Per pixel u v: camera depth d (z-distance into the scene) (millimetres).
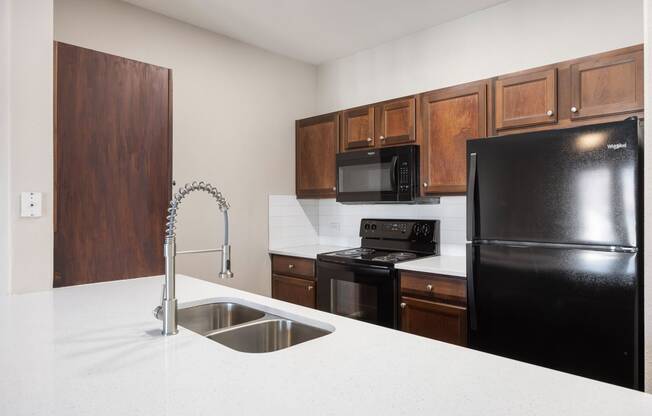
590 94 2086
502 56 2705
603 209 1714
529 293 1910
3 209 1751
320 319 1408
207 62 3078
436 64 3031
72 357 1055
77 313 1462
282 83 3596
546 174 1865
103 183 2004
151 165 2172
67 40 2418
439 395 842
